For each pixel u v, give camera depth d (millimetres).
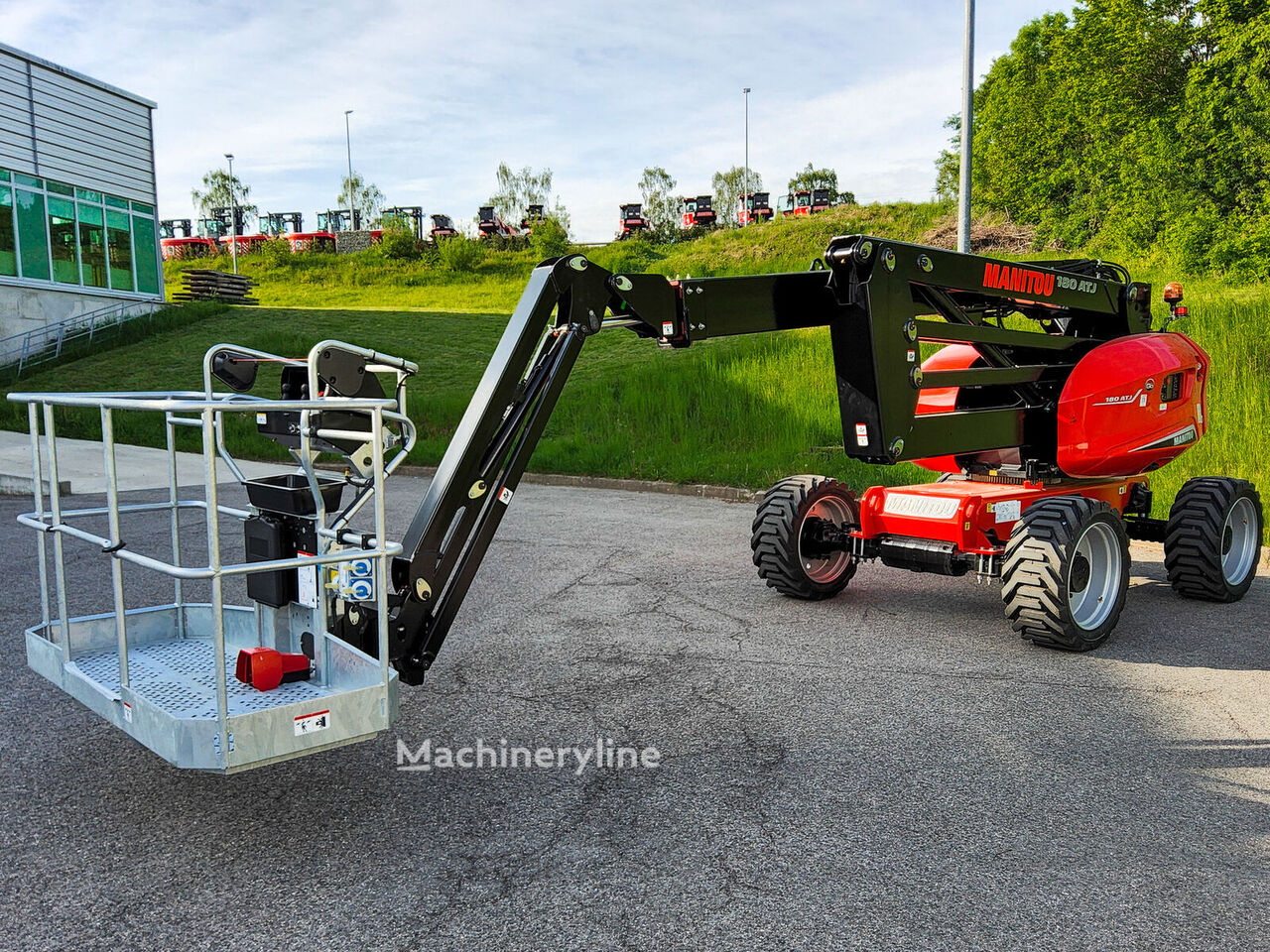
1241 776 3717
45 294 25266
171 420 4051
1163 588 7062
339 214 65312
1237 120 23984
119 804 3465
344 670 3387
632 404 16375
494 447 3967
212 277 37875
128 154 28047
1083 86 35938
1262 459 10125
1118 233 26750
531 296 4070
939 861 3053
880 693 4691
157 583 6898
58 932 2645
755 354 18109
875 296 4984
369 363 3555
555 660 5215
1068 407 6133
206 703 3283
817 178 76250
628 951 2555
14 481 11523
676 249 45312
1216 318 13977
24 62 24297
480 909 2764
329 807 3443
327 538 3473
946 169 44781
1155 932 2656
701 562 7852
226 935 2633
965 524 5746
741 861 3051
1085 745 4039
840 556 6816
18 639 5465
